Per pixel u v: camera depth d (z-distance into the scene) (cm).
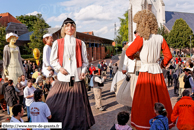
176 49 4762
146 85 356
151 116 343
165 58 366
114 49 6084
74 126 392
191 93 615
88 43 3216
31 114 369
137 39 356
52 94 410
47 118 378
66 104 396
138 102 359
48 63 689
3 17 3978
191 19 5928
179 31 4484
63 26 424
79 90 410
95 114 595
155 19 352
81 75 415
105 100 790
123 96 516
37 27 1894
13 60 876
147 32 340
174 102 710
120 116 292
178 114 379
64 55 405
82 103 409
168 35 4684
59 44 405
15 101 615
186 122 368
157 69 362
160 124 299
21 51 2684
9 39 884
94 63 3234
